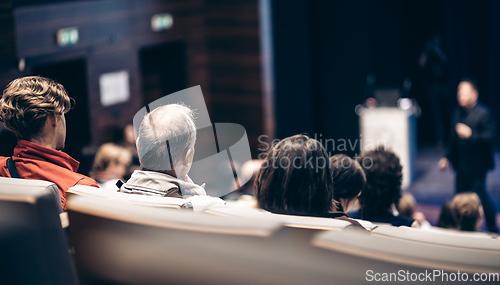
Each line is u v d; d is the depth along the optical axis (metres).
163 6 7.59
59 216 0.93
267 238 0.65
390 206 2.21
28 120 1.35
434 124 9.04
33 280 0.91
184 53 8.06
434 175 7.66
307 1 7.51
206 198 1.22
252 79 7.91
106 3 6.76
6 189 0.91
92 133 6.61
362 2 7.35
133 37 7.21
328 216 1.36
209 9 8.04
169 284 0.73
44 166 1.32
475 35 8.56
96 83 6.70
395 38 7.32
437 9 9.39
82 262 0.84
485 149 5.34
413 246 0.62
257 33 7.74
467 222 3.36
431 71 8.76
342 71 7.61
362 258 0.61
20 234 0.89
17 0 5.57
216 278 0.69
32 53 5.85
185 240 0.71
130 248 0.77
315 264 0.63
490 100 8.60
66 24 6.25
